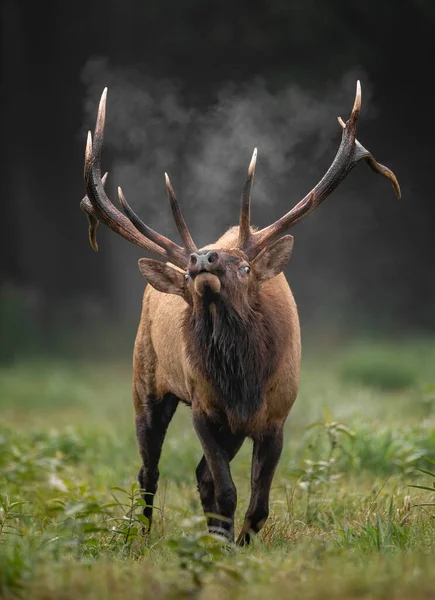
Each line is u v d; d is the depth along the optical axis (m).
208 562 9.43
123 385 36.97
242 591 8.80
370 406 25.58
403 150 60.34
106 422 26.59
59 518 13.84
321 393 28.53
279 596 8.54
